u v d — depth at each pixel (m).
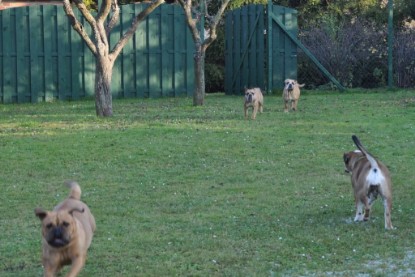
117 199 12.01
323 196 12.11
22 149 15.84
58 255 7.39
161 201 11.84
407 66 30.06
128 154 15.35
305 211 11.13
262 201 11.79
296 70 29.38
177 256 8.88
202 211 11.20
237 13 30.61
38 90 27.89
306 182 13.11
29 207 11.56
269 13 28.62
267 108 23.19
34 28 27.75
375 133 17.66
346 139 16.92
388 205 9.99
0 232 10.10
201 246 9.29
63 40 28.11
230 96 29.61
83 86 28.50
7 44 27.47
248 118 20.47
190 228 10.20
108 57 20.89
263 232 9.92
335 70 30.61
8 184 13.13
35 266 8.62
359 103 24.17
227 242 9.44
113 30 28.64
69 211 7.38
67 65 28.22
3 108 24.95
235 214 10.98
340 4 35.19
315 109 22.58
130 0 34.69
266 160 14.88
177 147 15.97
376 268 8.41
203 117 20.77
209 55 35.34
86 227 7.80
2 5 29.70
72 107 24.59
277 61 29.09
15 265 8.64
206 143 16.39
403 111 21.58
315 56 30.59
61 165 14.52
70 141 16.64
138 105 25.08
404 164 14.48
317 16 35.03
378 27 31.36
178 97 29.25
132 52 28.95
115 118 20.59
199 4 30.25
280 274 8.22
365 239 9.52
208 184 13.02
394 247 9.19
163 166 14.46
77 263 7.45
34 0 30.53
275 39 28.98
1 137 17.31
